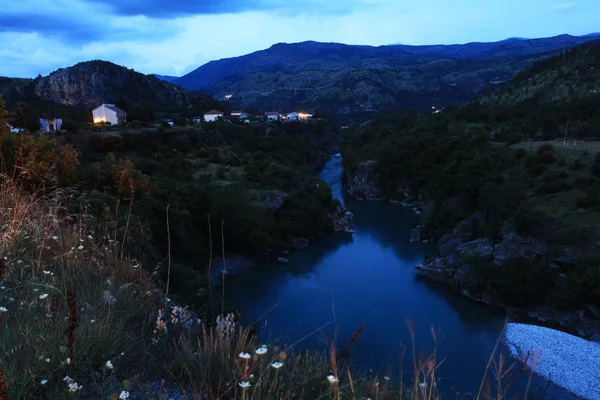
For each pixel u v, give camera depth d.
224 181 54.81
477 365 20.64
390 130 102.06
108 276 4.79
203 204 39.69
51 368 2.73
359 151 84.69
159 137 68.06
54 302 3.22
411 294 31.20
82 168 19.98
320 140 136.88
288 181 57.06
